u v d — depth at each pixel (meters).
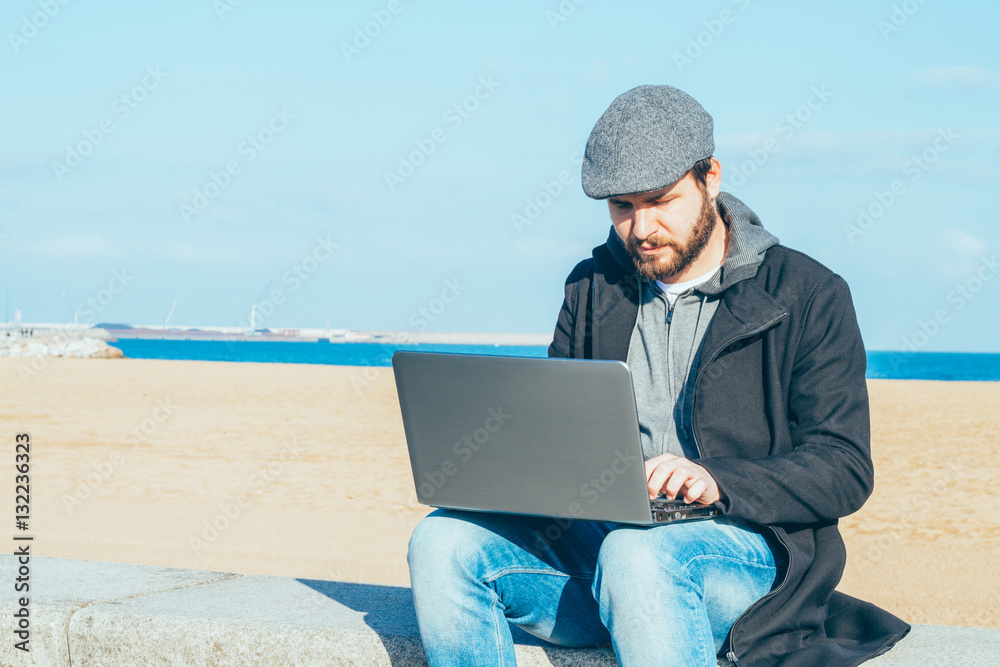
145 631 2.35
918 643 2.07
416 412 1.95
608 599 1.75
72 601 2.50
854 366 2.04
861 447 1.97
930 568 5.98
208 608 2.41
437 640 1.88
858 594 5.34
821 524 2.04
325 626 2.21
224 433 14.06
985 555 6.35
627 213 2.19
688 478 1.82
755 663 1.86
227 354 88.75
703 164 2.17
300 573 5.82
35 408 17.97
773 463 1.88
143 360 43.44
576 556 2.03
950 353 169.75
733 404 2.08
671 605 1.70
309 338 150.88
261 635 2.25
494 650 1.88
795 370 2.07
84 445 12.59
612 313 2.37
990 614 4.87
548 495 1.85
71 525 7.41
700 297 2.24
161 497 8.74
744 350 2.10
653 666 1.67
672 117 2.11
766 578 1.93
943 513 7.97
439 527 1.95
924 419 17.22
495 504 1.92
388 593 2.59
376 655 2.14
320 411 17.64
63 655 2.44
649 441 2.25
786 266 2.14
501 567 1.93
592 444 1.78
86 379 26.45
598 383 1.73
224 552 6.42
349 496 8.85
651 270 2.19
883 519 7.74
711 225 2.20
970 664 1.92
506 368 1.81
